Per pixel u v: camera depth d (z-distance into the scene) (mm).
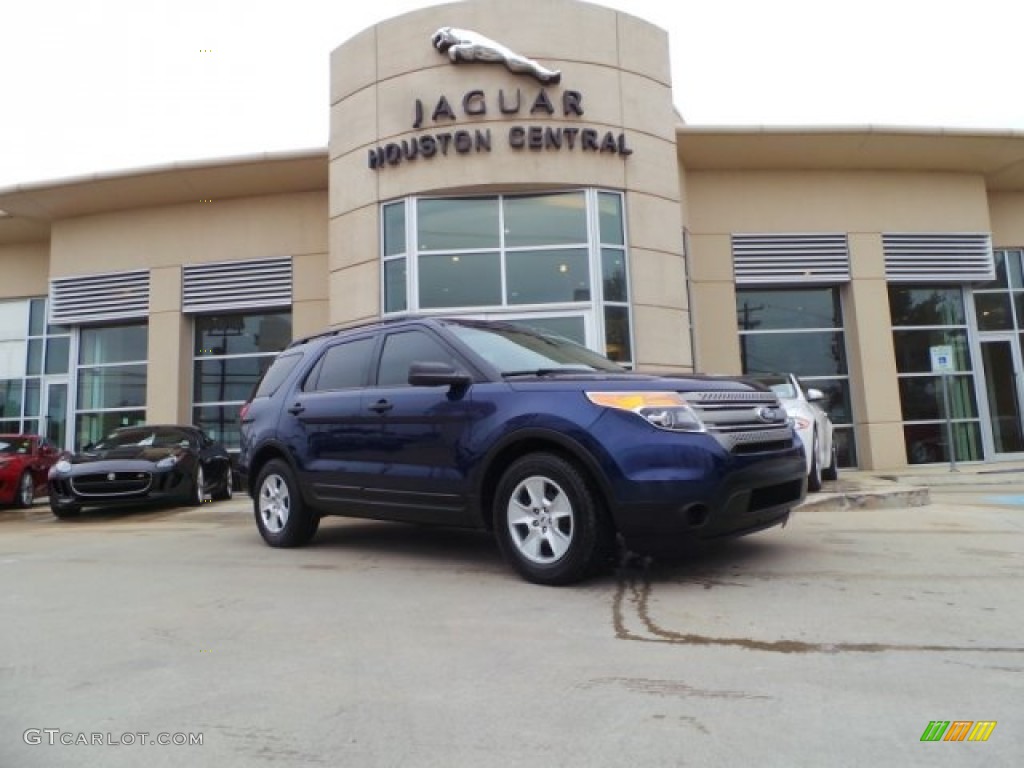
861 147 14023
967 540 5535
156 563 5535
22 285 17469
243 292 15133
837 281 14781
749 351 14836
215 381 15422
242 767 2213
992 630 3293
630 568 4703
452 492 4703
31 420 17125
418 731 2424
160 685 2887
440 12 12117
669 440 3967
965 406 15023
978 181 15258
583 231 11891
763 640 3227
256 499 6301
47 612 4070
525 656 3113
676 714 2490
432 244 11938
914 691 2625
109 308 15641
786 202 14875
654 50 12742
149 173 14117
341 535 6582
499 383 4629
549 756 2229
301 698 2725
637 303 11969
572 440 4129
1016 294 16016
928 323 15227
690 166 14688
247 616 3855
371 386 5418
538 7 12031
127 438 11070
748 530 4289
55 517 10039
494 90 11828
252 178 14469
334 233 12734
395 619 3723
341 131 12773
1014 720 2377
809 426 7898
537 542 4332
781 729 2355
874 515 6977
